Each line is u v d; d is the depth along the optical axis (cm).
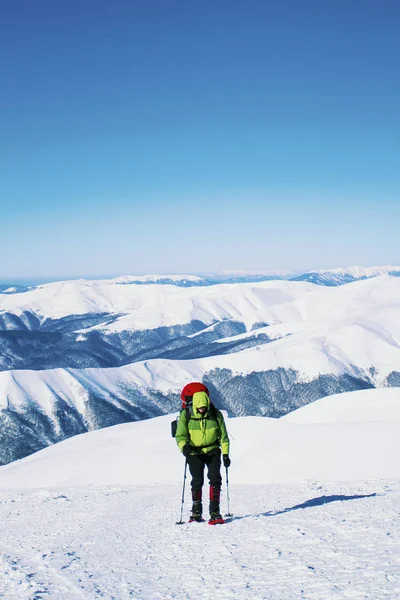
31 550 830
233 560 579
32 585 556
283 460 4684
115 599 479
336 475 4050
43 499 2025
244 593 448
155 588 509
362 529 644
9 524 1323
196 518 919
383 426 5094
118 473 5494
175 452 6009
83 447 6856
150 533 881
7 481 5725
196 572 552
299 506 1061
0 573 643
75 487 2667
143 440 6725
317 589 426
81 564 666
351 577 446
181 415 897
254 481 4406
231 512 1107
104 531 1004
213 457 898
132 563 643
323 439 5078
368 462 4150
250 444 5528
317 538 622
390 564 468
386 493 1158
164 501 1614
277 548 604
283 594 427
